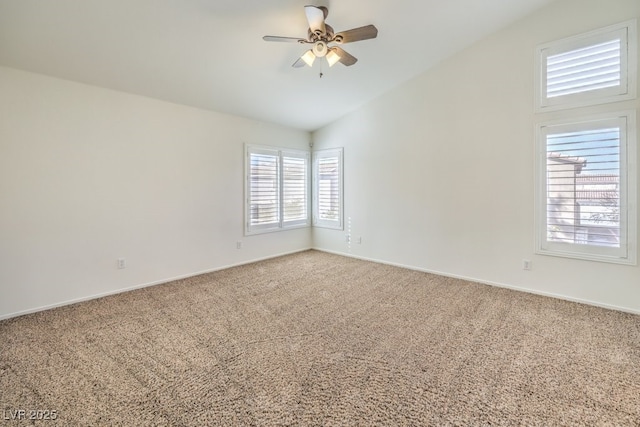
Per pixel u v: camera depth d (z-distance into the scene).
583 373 1.99
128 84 3.43
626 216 2.88
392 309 3.07
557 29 3.16
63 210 3.16
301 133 5.72
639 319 2.76
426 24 3.24
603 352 2.24
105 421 1.59
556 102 3.19
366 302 3.27
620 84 2.85
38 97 2.98
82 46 2.73
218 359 2.18
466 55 3.80
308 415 1.64
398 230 4.65
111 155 3.47
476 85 3.75
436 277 4.11
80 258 3.29
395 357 2.20
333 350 2.30
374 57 3.73
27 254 2.97
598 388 1.84
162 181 3.91
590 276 3.10
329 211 5.66
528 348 2.30
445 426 1.56
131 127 3.62
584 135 3.05
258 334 2.56
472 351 2.27
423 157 4.29
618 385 1.86
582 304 3.13
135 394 1.80
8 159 2.84
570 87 3.11
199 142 4.28
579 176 3.10
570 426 1.55
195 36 2.85
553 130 3.22
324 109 4.93
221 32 2.84
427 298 3.35
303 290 3.65
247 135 4.88
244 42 3.03
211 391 1.83
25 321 2.81
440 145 4.11
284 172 5.47
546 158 3.29
